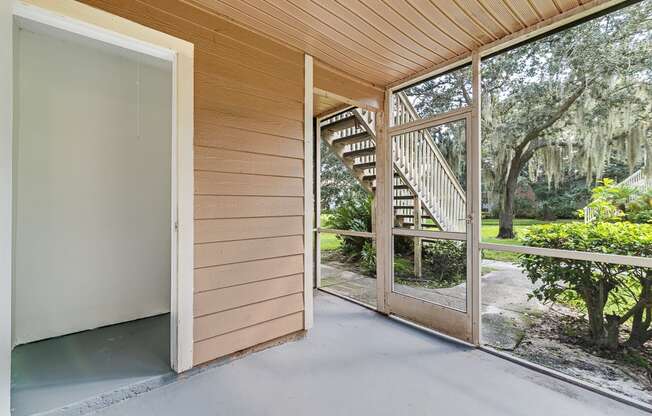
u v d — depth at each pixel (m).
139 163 3.02
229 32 2.20
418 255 2.97
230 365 2.18
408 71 2.96
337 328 2.86
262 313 2.41
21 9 1.50
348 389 1.92
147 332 2.68
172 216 2.02
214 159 2.14
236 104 2.25
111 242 2.85
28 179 2.43
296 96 2.61
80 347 2.38
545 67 2.50
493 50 2.44
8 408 1.42
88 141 2.73
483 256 2.78
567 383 1.99
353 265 4.82
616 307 2.03
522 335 2.48
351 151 4.29
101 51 2.78
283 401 1.80
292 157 2.60
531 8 2.00
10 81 1.41
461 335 2.60
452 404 1.78
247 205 2.32
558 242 2.29
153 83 3.12
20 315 2.41
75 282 2.66
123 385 1.88
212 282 2.14
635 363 1.95
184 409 1.73
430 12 2.04
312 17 2.12
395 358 2.30
